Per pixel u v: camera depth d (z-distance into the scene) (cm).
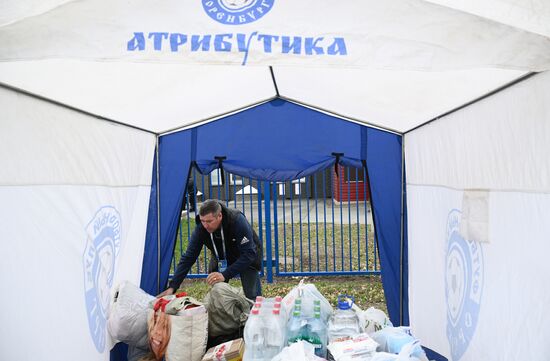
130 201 338
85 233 253
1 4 136
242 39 154
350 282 653
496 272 217
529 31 144
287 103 422
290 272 651
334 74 254
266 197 638
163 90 256
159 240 418
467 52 151
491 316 222
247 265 364
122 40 151
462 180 263
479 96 229
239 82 290
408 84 247
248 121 424
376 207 421
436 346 318
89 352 256
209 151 424
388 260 421
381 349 231
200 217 352
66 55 148
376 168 420
